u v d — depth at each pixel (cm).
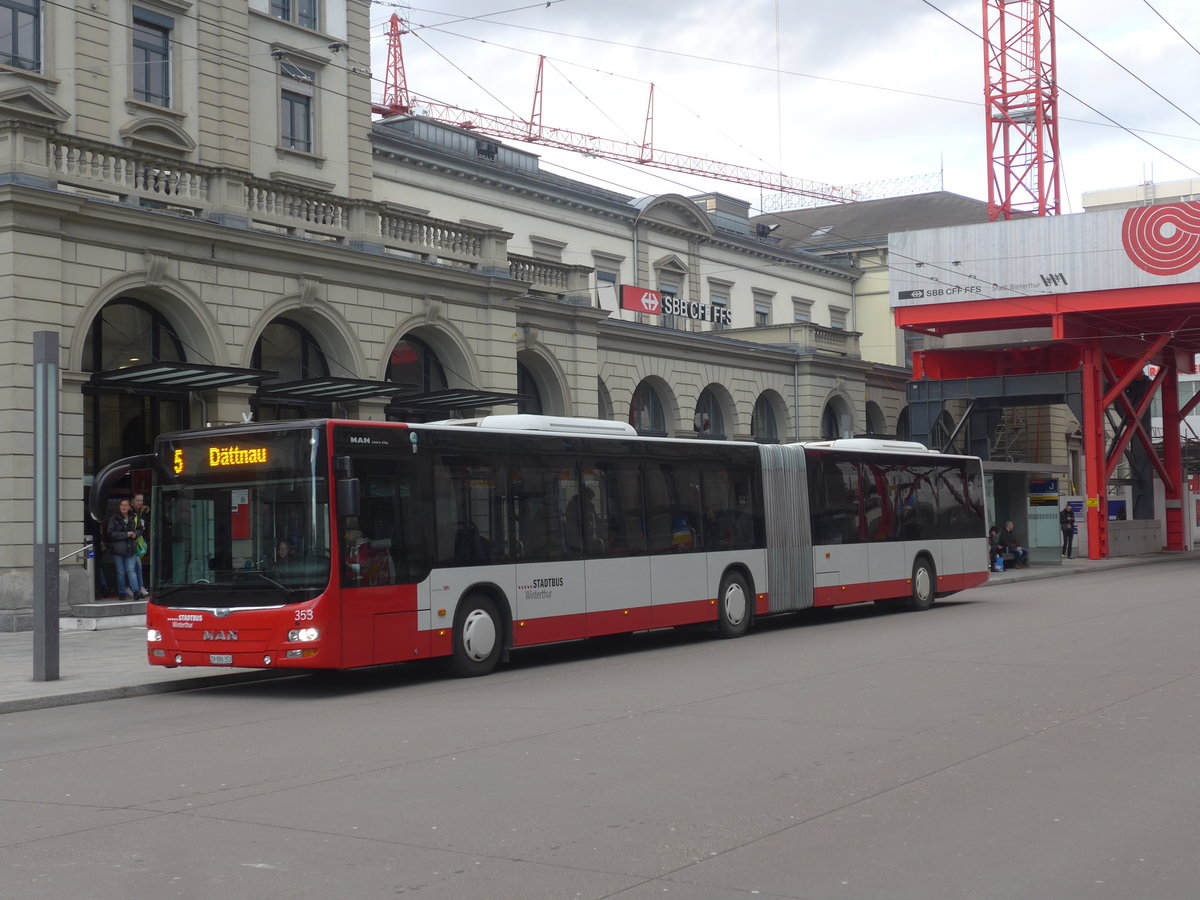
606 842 705
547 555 1683
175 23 2850
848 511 2294
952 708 1159
